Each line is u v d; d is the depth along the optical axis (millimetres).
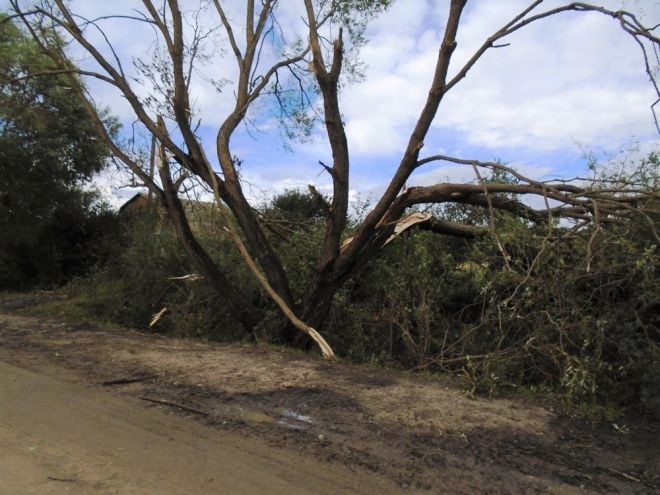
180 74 10023
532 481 3984
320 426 5020
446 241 10078
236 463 4250
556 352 6512
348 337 9703
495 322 7730
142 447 4559
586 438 4820
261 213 11891
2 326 10602
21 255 20672
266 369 7035
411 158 8375
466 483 3939
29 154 17938
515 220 8141
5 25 15461
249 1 10648
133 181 10883
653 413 5578
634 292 6574
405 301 9062
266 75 10469
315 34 9070
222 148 10086
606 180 8070
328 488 3859
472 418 5219
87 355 7863
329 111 8945
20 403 5684
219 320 10953
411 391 6090
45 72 10539
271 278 9617
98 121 10898
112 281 14641
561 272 6875
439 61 8211
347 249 9023
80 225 21609
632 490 3879
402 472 4102
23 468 4160
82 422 5141
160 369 7016
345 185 9023
